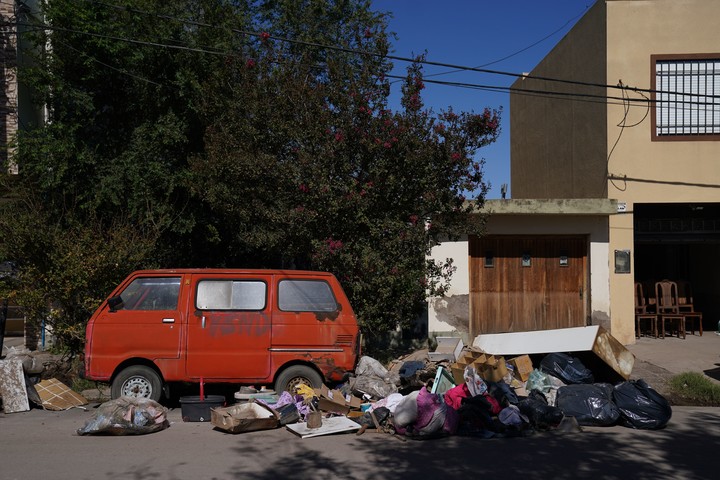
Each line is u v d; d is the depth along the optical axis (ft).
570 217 47.26
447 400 27.53
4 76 42.80
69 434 25.34
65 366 36.70
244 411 26.12
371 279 33.22
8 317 50.29
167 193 40.73
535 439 25.11
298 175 33.14
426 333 46.24
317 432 25.02
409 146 33.09
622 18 48.32
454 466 21.18
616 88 45.37
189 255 45.98
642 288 50.72
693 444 24.25
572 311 47.52
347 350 29.48
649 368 39.27
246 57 36.68
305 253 36.42
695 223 52.26
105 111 43.01
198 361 28.60
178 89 42.27
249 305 29.30
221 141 33.68
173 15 43.34
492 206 45.09
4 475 19.84
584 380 32.19
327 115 32.68
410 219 33.88
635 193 47.85
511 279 47.50
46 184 39.27
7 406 29.37
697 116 48.06
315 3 51.80
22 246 34.22
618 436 25.57
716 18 48.03
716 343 47.21
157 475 19.93
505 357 36.40
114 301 28.73
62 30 38.81
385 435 25.45
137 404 25.95
